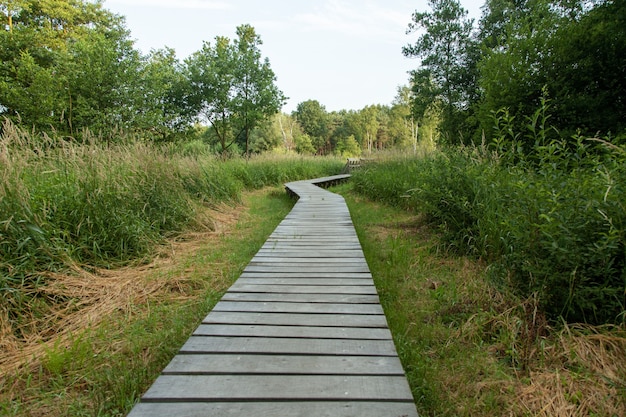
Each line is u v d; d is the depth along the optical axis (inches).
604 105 332.8
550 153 126.3
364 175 451.2
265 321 97.0
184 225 237.0
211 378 69.9
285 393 64.6
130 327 114.8
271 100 964.0
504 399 78.8
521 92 360.5
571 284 96.4
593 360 85.3
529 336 94.5
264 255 170.1
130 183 212.1
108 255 170.6
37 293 128.2
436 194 193.8
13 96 529.7
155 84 705.6
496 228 146.3
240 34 948.6
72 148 195.6
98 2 991.0
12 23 783.7
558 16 390.3
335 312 103.2
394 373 71.7
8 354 101.9
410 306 127.8
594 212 101.3
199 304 131.5
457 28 852.6
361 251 177.5
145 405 61.6
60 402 81.5
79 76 598.5
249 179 535.2
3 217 135.9
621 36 324.2
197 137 1000.9
